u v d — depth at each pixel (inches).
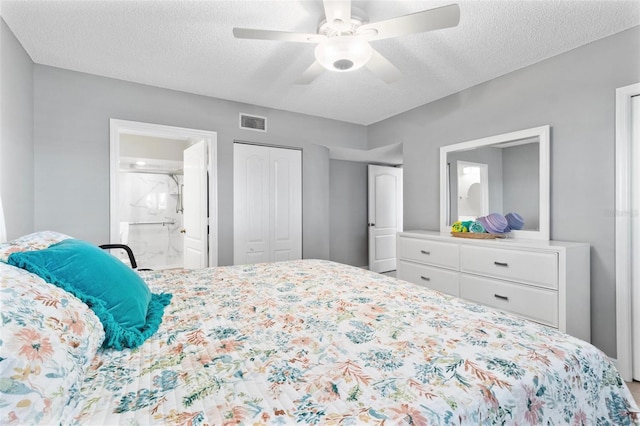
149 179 216.7
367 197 218.4
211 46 90.6
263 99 134.6
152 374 31.4
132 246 210.5
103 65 102.0
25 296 27.7
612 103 84.1
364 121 167.8
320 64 79.2
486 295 97.7
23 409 20.7
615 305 83.4
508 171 108.7
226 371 32.1
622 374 81.8
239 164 139.3
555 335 40.8
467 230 115.3
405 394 28.0
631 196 81.9
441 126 133.0
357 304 53.4
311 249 160.1
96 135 108.7
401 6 72.7
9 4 71.2
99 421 24.1
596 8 73.0
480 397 28.0
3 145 77.6
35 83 99.3
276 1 70.7
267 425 23.9
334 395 28.0
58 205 102.7
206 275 75.5
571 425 32.6
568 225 93.3
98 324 34.4
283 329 43.1
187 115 125.6
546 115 98.3
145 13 74.9
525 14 75.6
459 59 98.9
